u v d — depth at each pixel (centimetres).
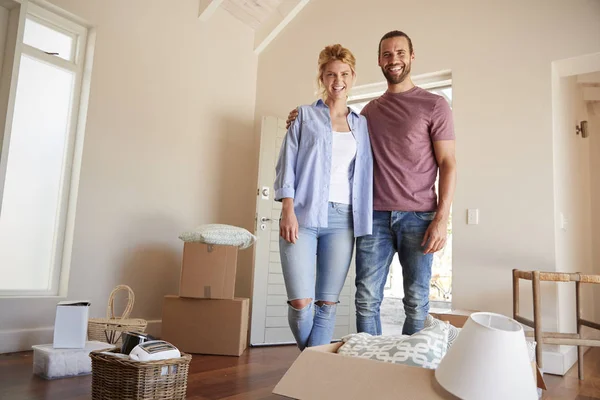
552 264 308
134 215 363
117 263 351
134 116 366
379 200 199
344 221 193
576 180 415
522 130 329
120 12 359
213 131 433
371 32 414
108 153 347
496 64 346
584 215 457
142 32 375
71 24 336
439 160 195
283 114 460
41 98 323
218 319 325
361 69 414
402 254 198
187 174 407
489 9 354
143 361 181
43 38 325
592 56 313
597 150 515
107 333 277
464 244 341
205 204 423
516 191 326
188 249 329
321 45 444
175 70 400
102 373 186
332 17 440
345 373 98
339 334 400
